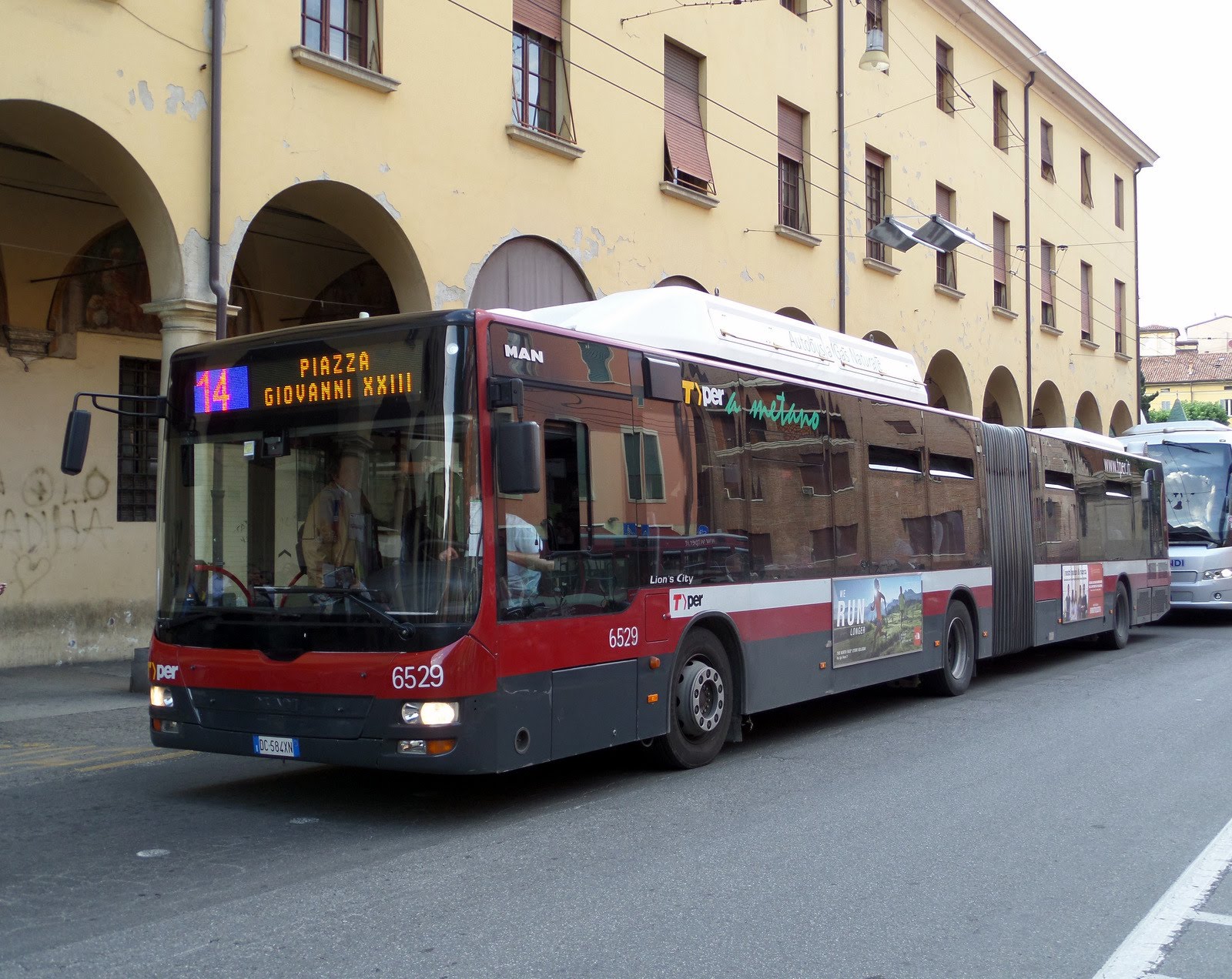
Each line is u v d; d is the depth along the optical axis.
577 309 9.11
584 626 7.49
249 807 7.55
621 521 7.91
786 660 9.69
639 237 17.12
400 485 6.83
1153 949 4.97
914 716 11.51
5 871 6.03
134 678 12.23
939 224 18.89
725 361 9.34
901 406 11.95
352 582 6.86
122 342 14.81
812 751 9.57
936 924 5.26
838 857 6.36
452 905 5.48
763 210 19.92
